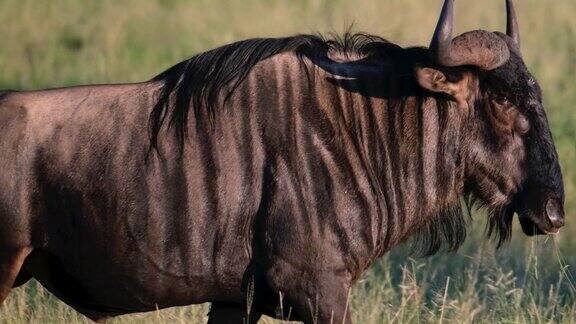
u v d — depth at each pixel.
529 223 16.56
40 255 16.20
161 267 16.02
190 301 16.42
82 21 48.09
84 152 15.95
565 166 30.81
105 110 16.14
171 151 15.95
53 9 49.53
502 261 22.66
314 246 15.78
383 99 16.39
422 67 15.86
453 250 17.39
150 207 15.90
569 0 48.44
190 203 15.89
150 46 45.16
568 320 19.25
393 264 23.59
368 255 16.20
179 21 48.06
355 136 16.20
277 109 15.98
